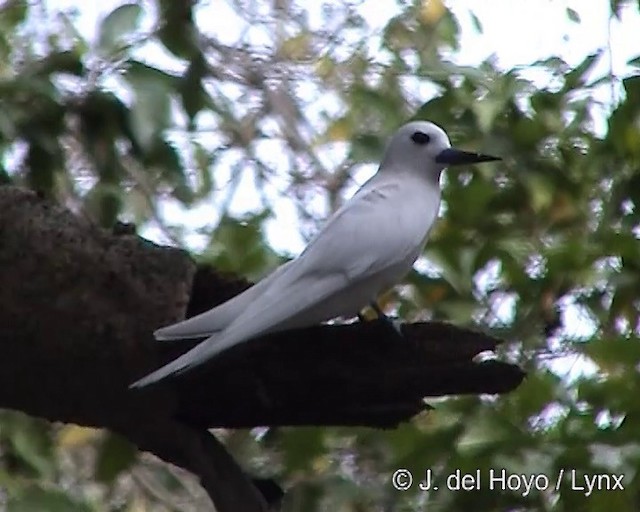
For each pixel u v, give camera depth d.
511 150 11.18
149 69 9.24
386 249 7.62
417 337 7.22
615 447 9.34
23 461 10.45
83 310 6.92
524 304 10.85
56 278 6.89
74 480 11.73
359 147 11.61
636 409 9.45
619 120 10.66
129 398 7.27
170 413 7.44
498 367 7.23
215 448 7.72
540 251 11.03
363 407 7.54
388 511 10.34
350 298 7.59
